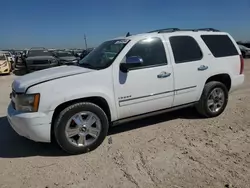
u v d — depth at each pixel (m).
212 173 3.30
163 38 4.79
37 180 3.30
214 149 3.99
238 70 5.75
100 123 4.14
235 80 5.71
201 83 5.15
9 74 18.39
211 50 5.33
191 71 4.97
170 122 5.31
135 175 3.33
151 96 4.56
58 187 3.13
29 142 4.53
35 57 18.22
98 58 4.65
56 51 23.98
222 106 5.57
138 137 4.58
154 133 4.75
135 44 4.48
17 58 25.48
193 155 3.81
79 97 3.94
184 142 4.29
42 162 3.78
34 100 3.73
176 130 4.86
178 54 4.88
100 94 4.09
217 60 5.37
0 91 10.25
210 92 5.30
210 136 4.52
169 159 3.71
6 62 18.02
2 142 4.56
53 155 4.01
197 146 4.12
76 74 4.02
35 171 3.52
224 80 5.71
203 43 5.25
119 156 3.87
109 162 3.70
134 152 3.99
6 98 8.58
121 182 3.18
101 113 4.12
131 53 4.41
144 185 3.10
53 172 3.48
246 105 6.47
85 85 3.99
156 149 4.06
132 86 4.35
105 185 3.13
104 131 4.18
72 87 3.91
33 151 4.17
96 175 3.37
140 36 4.60
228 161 3.60
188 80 4.95
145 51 4.55
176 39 4.93
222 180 3.14
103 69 4.17
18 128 3.91
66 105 3.98
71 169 3.54
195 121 5.32
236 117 5.51
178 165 3.54
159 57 4.66
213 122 5.23
